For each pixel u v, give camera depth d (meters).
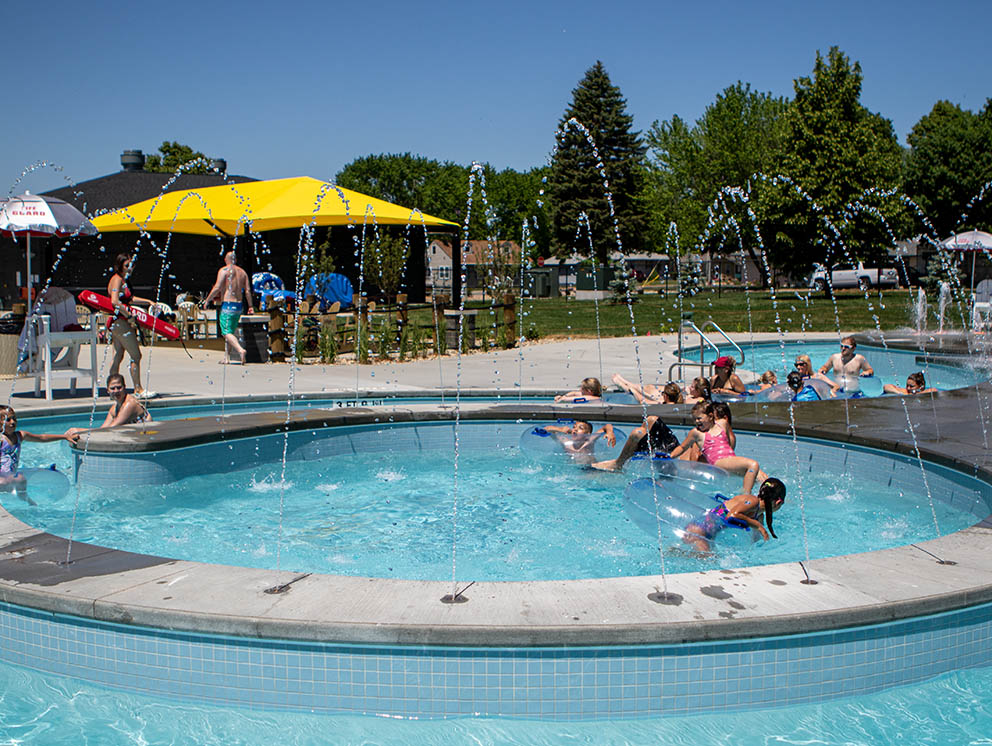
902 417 8.39
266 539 6.07
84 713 3.59
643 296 38.94
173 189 34.19
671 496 6.06
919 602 3.71
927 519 6.39
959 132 43.12
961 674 3.88
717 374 10.31
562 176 55.00
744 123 50.03
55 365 10.84
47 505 6.88
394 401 11.09
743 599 3.71
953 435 7.49
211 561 5.58
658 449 7.54
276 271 30.66
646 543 5.97
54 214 12.29
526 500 7.12
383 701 3.52
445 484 7.65
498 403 10.42
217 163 37.03
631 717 3.52
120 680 3.75
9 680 3.86
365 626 3.46
